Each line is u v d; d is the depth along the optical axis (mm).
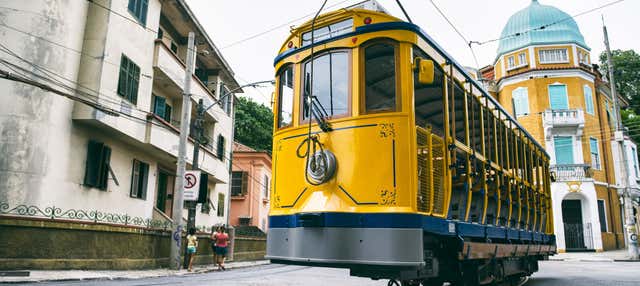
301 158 6734
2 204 11328
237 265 18359
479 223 7973
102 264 12664
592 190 28391
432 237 6617
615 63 45344
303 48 7195
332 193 6293
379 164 6129
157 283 10367
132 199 16203
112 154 14898
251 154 30953
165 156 17656
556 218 28219
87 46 13562
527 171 11766
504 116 10297
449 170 6879
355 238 5945
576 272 16328
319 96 6832
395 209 5902
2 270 10578
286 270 15891
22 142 11773
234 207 30453
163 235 15625
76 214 12344
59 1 12781
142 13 15672
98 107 11836
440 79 7156
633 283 12391
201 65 22969
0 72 9570
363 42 6625
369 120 6309
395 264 5723
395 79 6363
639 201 32156
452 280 7719
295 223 6410
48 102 12297
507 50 31781
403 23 6516
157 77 17125
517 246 10273
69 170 12961
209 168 21281
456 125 7441
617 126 24875
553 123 29016
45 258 11328
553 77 30188
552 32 30812
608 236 29219
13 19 12117
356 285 10703
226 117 24750
